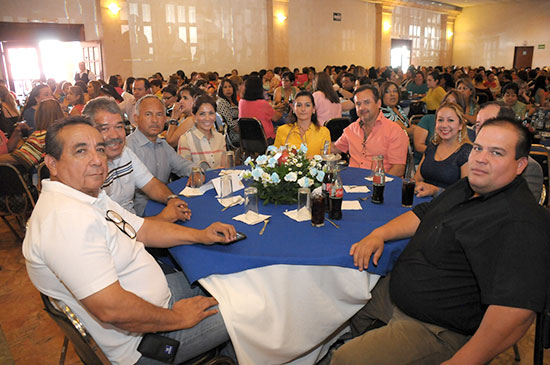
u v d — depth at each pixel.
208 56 10.44
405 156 2.75
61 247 1.11
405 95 7.77
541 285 1.06
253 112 4.88
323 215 1.65
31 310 2.45
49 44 10.12
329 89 4.61
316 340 1.55
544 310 1.14
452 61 18.56
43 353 2.08
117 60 8.85
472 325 1.30
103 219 1.27
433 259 1.32
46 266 1.18
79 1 9.01
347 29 13.89
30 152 3.28
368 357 1.27
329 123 4.23
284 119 5.80
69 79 10.45
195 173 2.23
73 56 10.28
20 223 3.51
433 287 1.32
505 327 1.08
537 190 2.14
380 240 1.50
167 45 9.62
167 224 1.63
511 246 1.10
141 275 1.37
